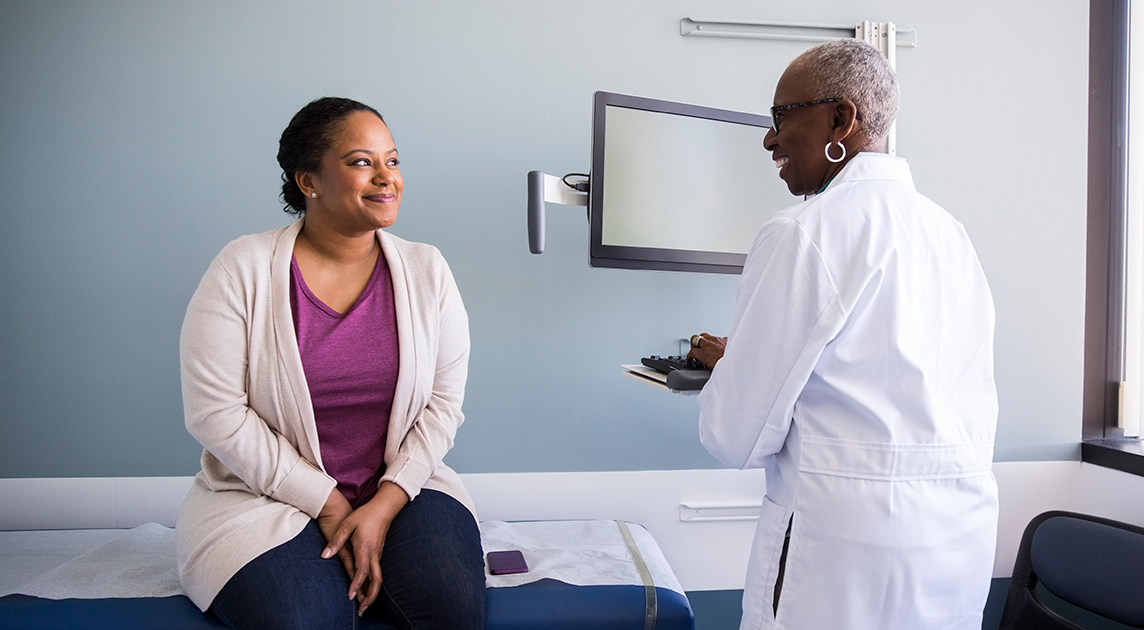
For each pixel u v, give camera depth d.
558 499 1.93
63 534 1.68
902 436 0.92
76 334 1.83
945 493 0.94
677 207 1.73
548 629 1.28
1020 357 2.09
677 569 1.97
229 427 1.24
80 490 1.81
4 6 1.79
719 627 1.79
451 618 1.17
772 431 0.98
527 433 1.95
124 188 1.83
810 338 0.93
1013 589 1.57
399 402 1.36
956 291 0.98
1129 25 2.09
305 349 1.30
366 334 1.35
